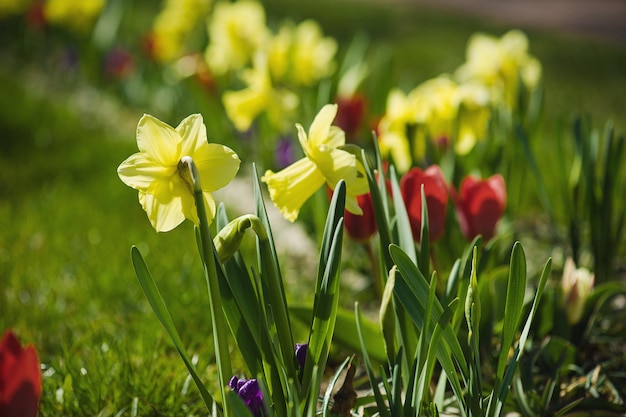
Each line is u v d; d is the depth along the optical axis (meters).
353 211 1.65
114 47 5.09
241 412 1.51
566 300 1.93
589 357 1.97
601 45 7.77
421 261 1.71
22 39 5.88
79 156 3.62
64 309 2.13
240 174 3.51
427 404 1.70
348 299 2.25
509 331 1.60
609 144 2.09
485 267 1.92
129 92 4.71
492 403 1.61
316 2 9.09
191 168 1.52
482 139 2.32
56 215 2.82
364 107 2.82
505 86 2.70
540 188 2.17
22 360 1.44
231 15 3.59
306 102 3.12
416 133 2.18
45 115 4.29
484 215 1.90
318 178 1.63
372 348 1.84
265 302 1.63
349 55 3.39
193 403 1.84
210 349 1.93
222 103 3.60
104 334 1.97
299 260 2.62
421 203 1.80
